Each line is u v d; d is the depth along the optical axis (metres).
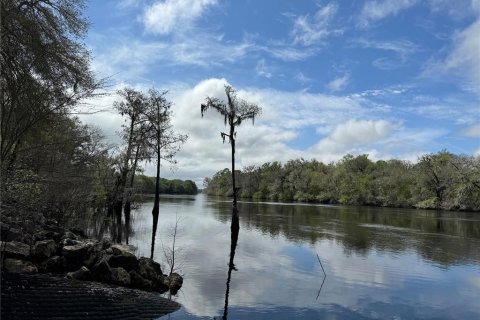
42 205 17.08
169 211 63.41
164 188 182.50
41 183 15.64
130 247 23.78
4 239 14.84
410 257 26.69
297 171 134.75
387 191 102.19
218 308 14.03
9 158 13.63
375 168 117.69
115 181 36.00
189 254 24.38
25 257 14.69
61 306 11.03
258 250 27.55
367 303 15.84
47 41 13.48
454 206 83.12
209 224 44.16
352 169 119.88
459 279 20.62
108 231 32.59
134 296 13.38
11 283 11.98
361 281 19.52
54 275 14.30
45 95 13.77
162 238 30.95
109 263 15.70
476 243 33.59
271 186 140.62
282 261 23.84
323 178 123.19
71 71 13.73
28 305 10.59
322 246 30.31
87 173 24.34
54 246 15.88
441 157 91.88
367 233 39.38
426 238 36.56
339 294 16.94
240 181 155.50
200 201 108.56
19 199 13.94
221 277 18.86
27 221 16.70
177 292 15.62
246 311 13.92
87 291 12.70
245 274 19.77
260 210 73.75
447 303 16.33
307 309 14.57
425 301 16.52
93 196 33.16
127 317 11.53
